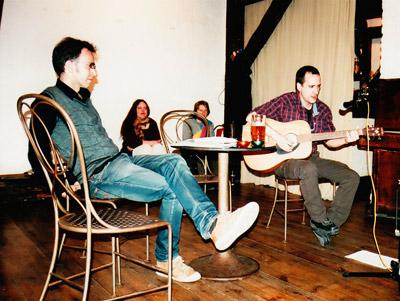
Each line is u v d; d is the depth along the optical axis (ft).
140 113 15.06
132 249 8.75
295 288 6.64
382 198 11.37
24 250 8.62
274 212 12.25
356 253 8.45
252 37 16.79
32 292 6.45
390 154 11.10
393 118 10.26
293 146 9.11
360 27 14.70
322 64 15.19
